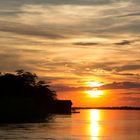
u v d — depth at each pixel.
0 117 171.75
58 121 169.12
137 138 95.12
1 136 92.75
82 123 157.25
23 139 87.06
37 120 173.62
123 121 190.75
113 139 92.56
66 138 91.38
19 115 184.12
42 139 87.81
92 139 91.56
